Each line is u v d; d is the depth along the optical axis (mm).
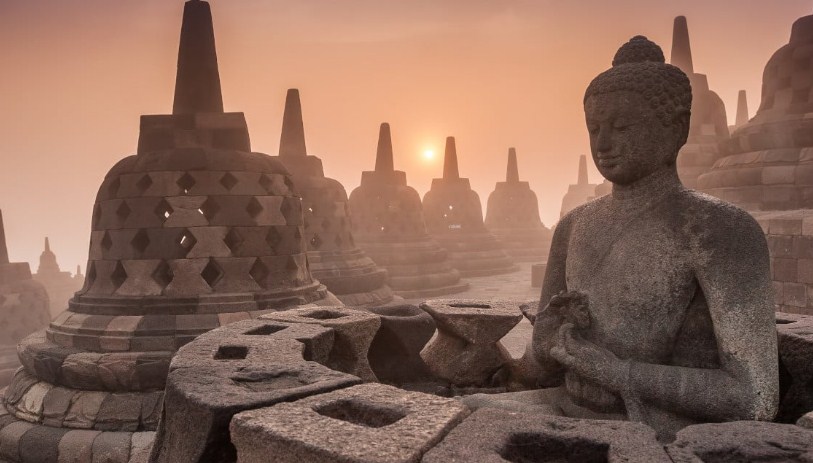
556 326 3592
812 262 8930
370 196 19000
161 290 7883
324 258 13570
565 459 2322
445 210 23891
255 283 8344
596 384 3336
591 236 3600
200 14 9336
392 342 5461
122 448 6539
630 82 3352
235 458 2691
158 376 7109
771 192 10875
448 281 18500
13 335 15289
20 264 16203
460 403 2656
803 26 11703
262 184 8781
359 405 2686
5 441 7043
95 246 8383
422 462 2109
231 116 9102
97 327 7617
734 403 2824
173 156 8320
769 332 2920
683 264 3158
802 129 10797
